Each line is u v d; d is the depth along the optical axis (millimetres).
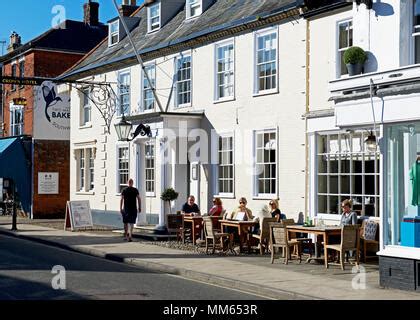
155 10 25906
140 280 12945
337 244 15023
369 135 14914
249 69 19547
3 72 38000
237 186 19891
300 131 17562
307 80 17250
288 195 17906
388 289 11617
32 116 33344
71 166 30344
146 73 22375
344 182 16234
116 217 26016
